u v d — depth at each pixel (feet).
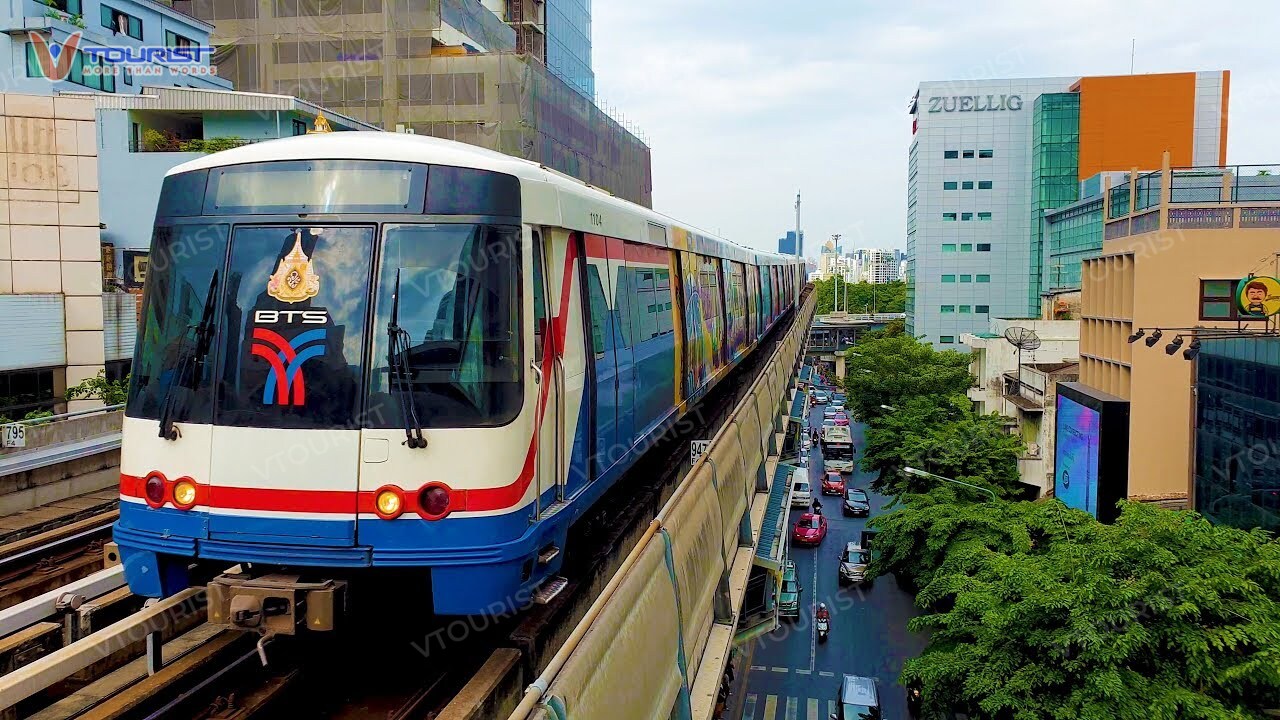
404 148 18.44
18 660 20.57
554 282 21.71
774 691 70.54
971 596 43.80
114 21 91.15
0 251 51.72
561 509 20.89
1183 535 39.32
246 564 18.72
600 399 25.39
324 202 18.06
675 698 16.87
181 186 18.79
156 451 18.08
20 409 50.52
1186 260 63.41
